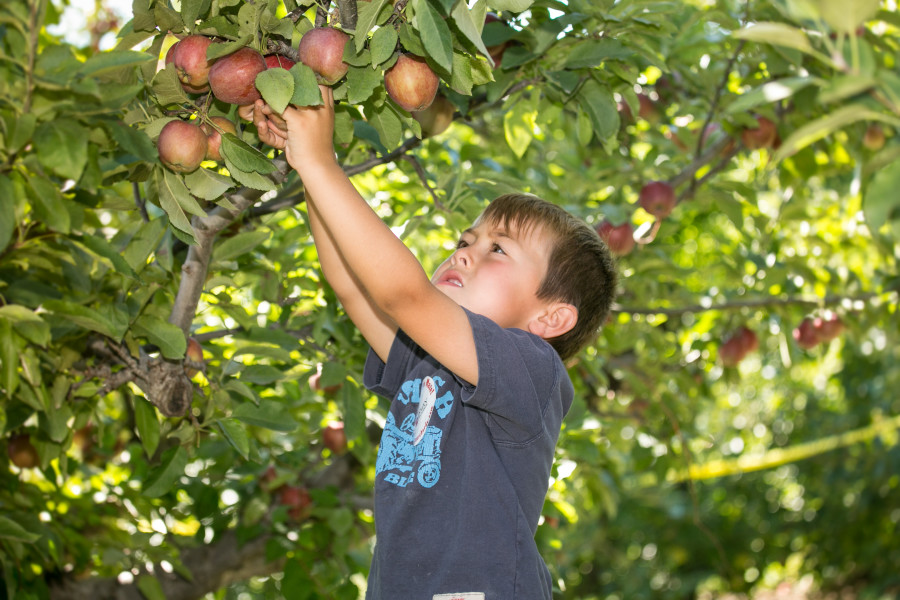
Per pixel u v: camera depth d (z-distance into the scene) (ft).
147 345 6.33
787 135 9.08
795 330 11.74
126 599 8.44
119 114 4.35
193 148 4.29
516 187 7.02
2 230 3.93
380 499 5.30
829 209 13.32
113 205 5.19
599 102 6.68
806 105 8.11
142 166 4.57
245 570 9.26
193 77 4.26
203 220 5.18
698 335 12.76
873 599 26.55
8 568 6.69
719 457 31.09
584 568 31.63
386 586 4.96
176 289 6.08
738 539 30.27
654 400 11.80
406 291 4.53
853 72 3.04
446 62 3.83
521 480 5.10
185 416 6.02
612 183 9.93
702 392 13.50
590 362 9.68
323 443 10.23
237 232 7.06
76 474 9.71
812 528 29.27
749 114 8.91
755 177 12.76
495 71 6.50
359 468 10.22
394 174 10.33
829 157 10.77
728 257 11.72
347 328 7.80
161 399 5.71
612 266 6.28
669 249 11.16
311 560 8.57
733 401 32.24
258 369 6.36
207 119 4.47
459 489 5.06
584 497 13.43
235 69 4.14
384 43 4.11
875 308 11.40
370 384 5.96
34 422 6.79
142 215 5.65
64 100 3.87
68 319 4.79
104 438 9.09
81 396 5.80
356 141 6.77
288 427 6.21
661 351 11.69
